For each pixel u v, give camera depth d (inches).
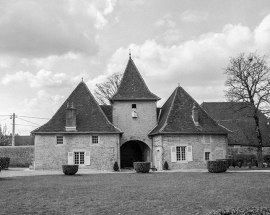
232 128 1705.2
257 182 789.2
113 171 1264.8
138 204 531.2
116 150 1311.5
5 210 488.1
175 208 503.5
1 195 612.7
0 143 2380.7
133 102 1451.8
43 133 1288.1
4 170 1298.0
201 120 1373.0
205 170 1243.8
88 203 538.9
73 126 1298.0
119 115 1435.8
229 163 1342.3
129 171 1277.1
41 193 636.1
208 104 1905.8
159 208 502.9
